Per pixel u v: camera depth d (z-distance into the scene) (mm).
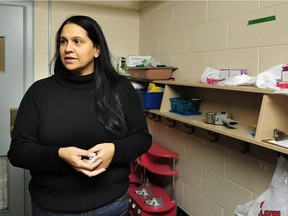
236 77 1436
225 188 1751
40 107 1093
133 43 2854
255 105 1507
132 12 2803
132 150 1148
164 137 2445
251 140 1241
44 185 1098
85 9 2602
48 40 2506
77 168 993
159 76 2170
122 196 1217
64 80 1134
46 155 1016
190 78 2078
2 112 2455
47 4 2473
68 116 1087
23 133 1081
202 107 1953
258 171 1511
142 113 1294
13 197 2584
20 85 2473
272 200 1372
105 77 1182
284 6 1353
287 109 1274
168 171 2102
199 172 1987
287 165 1329
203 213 1965
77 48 1084
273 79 1263
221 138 1767
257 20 1501
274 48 1411
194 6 2006
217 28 1791
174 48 2270
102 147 1042
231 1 1674
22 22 2420
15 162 1059
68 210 1091
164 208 1913
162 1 2422
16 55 2436
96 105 1125
